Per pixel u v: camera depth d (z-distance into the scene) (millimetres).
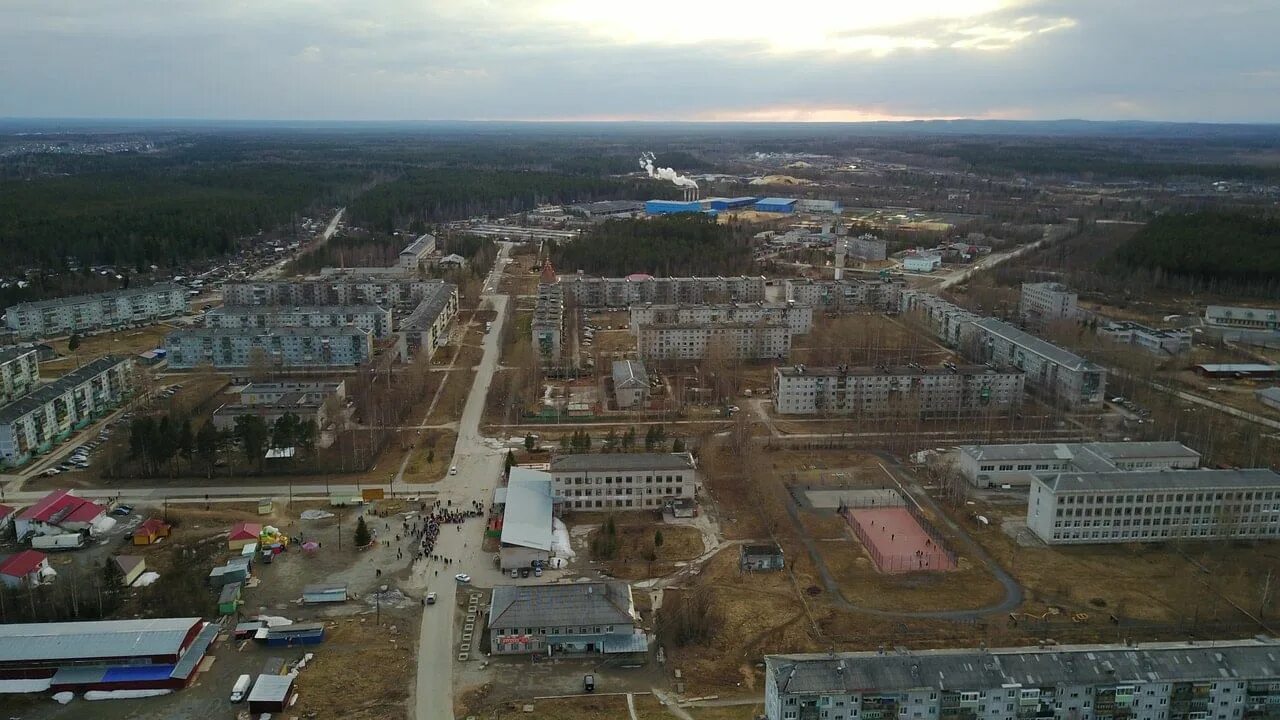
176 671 186125
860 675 167625
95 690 183625
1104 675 168375
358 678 187625
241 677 185250
